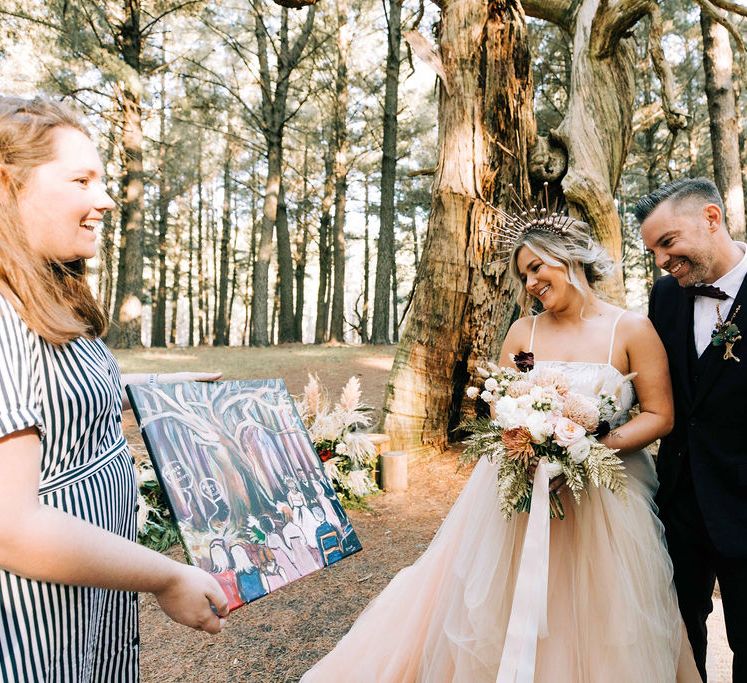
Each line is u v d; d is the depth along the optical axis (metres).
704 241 1.73
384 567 3.23
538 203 5.42
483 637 1.66
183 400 1.49
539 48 13.12
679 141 17.61
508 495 1.63
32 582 0.90
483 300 5.18
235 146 22.62
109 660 1.17
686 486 1.84
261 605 2.80
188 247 30.94
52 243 1.00
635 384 1.84
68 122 1.01
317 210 26.05
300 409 4.64
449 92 5.11
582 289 1.88
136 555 0.90
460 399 5.57
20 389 0.84
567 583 1.72
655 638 1.58
